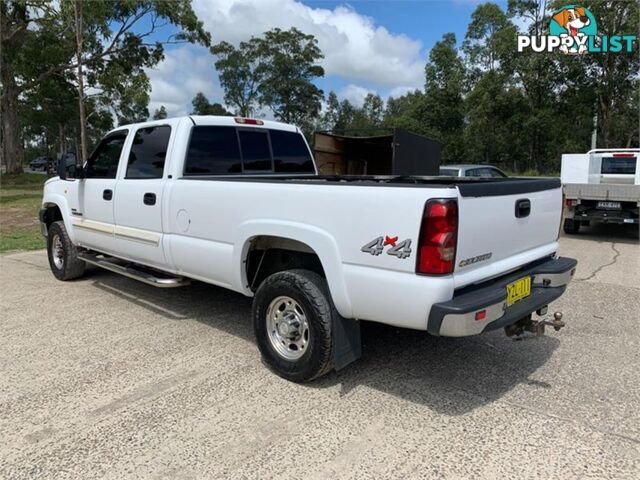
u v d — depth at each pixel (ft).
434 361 12.85
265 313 11.94
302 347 11.43
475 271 9.96
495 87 116.26
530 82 111.96
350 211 10.05
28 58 88.02
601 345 13.94
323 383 11.60
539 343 14.07
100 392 11.14
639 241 33.01
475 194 9.64
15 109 97.91
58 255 21.61
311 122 206.39
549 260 13.02
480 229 9.89
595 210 33.53
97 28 79.61
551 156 114.62
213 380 11.75
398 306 9.53
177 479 8.16
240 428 9.67
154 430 9.60
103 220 17.58
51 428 9.67
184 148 14.57
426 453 8.85
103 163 17.87
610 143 114.52
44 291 19.72
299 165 18.52
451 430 9.59
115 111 100.17
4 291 19.76
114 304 17.93
